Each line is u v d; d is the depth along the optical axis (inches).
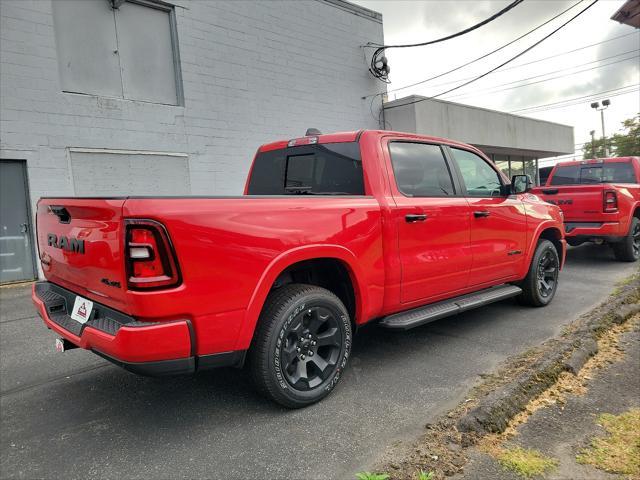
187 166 399.2
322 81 505.0
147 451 105.1
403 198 146.6
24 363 167.0
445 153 171.3
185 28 392.8
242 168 436.1
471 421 106.1
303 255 117.3
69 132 335.3
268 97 454.0
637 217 335.3
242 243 105.5
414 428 109.8
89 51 348.2
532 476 89.0
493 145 698.8
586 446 98.5
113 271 96.9
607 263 325.4
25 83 315.6
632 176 343.9
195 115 401.7
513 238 190.5
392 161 149.3
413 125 560.4
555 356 139.6
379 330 187.3
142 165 373.4
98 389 141.3
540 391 122.6
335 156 152.6
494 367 144.6
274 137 460.8
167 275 94.8
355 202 132.6
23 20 313.4
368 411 119.3
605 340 160.7
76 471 98.8
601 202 303.3
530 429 106.1
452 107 620.4
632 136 1691.7
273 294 119.0
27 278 328.2
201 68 403.9
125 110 360.8
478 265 172.6
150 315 93.7
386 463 95.8
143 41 375.6
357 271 130.7
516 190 184.9
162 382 143.7
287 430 111.4
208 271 99.7
